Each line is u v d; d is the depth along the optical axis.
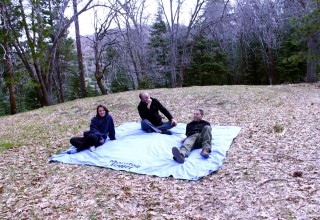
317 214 3.32
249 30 29.42
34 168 5.59
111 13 19.03
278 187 4.07
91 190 4.48
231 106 10.61
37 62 17.50
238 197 3.93
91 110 12.19
